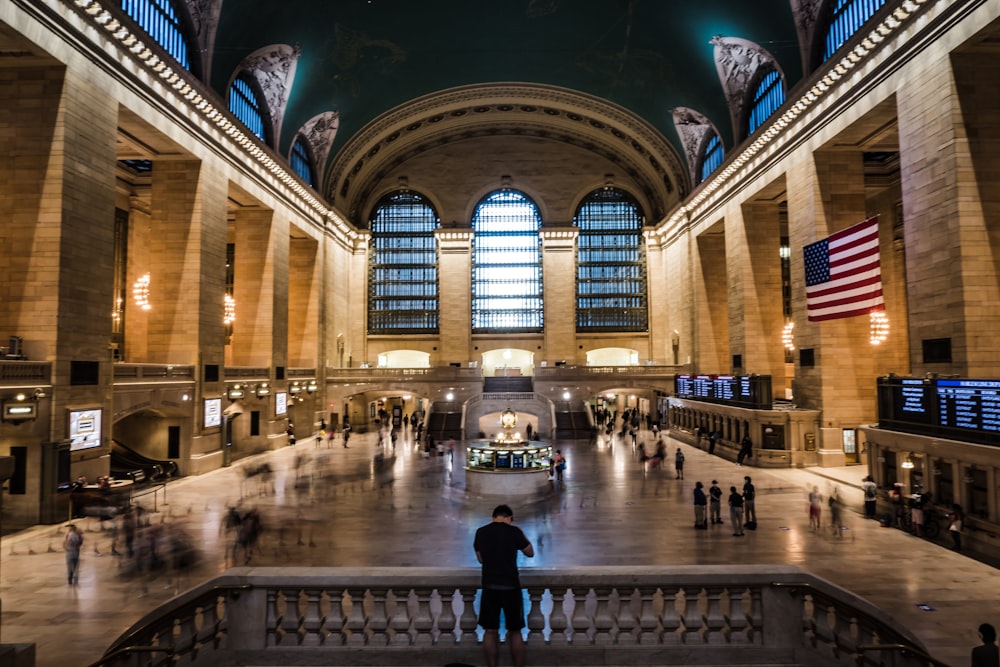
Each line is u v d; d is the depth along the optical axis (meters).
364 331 49.91
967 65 18.08
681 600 9.83
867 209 33.19
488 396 38.16
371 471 25.20
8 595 11.14
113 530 15.60
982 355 17.33
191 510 18.06
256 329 32.41
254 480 23.22
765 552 13.78
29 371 16.22
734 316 33.84
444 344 49.78
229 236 40.03
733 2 26.75
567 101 43.50
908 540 14.75
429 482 22.78
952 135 17.92
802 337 26.92
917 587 11.42
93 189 18.81
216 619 5.79
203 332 25.52
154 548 13.37
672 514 17.72
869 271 20.98
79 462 17.83
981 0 16.94
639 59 35.09
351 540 14.84
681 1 28.58
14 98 17.69
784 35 26.47
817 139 25.31
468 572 5.77
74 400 17.67
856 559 13.20
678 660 5.57
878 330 25.36
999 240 17.58
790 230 27.86
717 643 5.78
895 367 29.47
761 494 20.33
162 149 24.30
